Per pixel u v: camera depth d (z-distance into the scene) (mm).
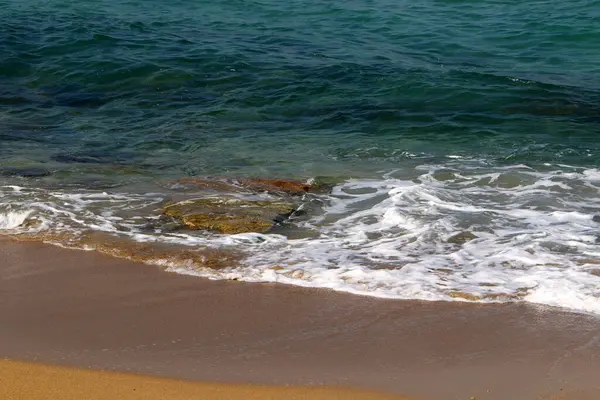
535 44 19516
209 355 5895
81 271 7500
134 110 14047
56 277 7379
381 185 10000
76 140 12266
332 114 13680
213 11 23375
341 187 9953
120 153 11594
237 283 7199
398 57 18000
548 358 5805
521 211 8977
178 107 14195
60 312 6668
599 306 6562
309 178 10367
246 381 5500
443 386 5438
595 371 5605
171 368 5688
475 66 17359
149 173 10641
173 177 10469
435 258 7672
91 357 5855
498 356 5848
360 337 6164
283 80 15648
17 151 11594
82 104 14430
